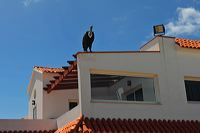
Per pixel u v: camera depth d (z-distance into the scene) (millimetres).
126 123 15977
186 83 18781
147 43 19453
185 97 18156
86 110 15672
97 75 16609
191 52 19094
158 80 17781
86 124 14969
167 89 17844
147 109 17031
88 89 15984
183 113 17812
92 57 16438
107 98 16609
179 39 19922
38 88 22500
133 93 17406
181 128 16656
